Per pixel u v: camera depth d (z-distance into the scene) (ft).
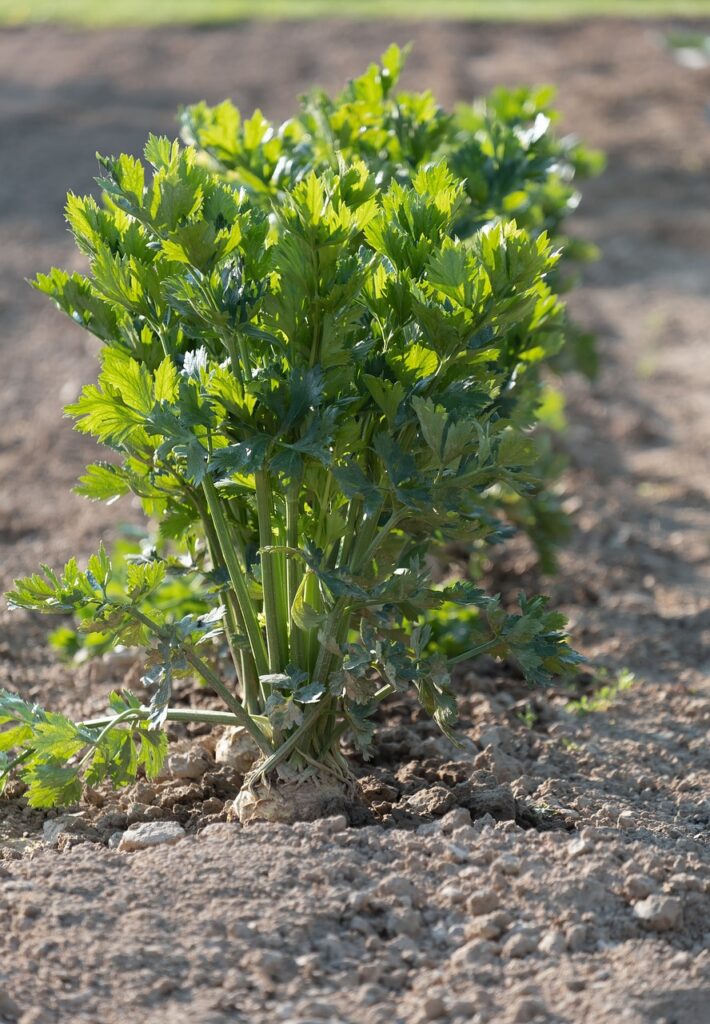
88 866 13.66
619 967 12.35
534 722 19.93
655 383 40.73
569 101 72.64
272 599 14.70
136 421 14.37
